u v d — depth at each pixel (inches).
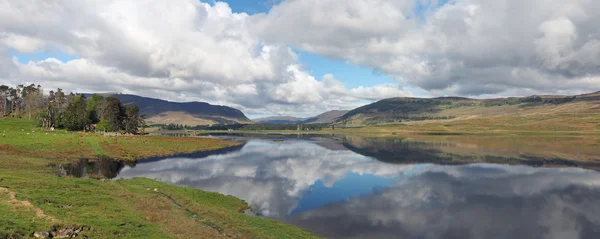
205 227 1047.6
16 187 1155.9
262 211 1485.0
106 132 5610.2
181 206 1312.7
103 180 1772.9
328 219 1390.3
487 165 3038.9
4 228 722.2
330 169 2790.4
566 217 1433.3
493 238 1188.5
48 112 5698.8
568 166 2947.8
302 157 3673.7
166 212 1165.1
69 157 2662.4
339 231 1243.2
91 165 2439.7
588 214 1473.9
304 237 1119.0
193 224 1053.2
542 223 1355.8
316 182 2204.7
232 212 1337.4
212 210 1293.1
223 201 1573.6
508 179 2324.1
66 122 5511.8
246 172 2539.4
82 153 2918.3
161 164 2780.5
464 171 2689.5
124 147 3535.9
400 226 1311.5
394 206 1610.5
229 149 4554.6
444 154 4005.9
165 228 966.4
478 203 1665.8
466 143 5792.3
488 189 1995.6
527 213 1497.3
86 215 943.0
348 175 2493.8
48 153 2689.5
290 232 1151.0
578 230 1268.5
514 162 3225.9
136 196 1359.5
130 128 6456.7
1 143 2748.5
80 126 5684.1
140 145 3863.2
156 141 4471.0
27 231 742.5
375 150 4594.0
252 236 1040.2
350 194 1862.7
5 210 855.7
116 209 1075.9
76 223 845.2
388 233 1229.7
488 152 4180.6
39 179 1381.6
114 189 1446.9
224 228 1077.1
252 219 1258.6
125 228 896.9
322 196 1808.6
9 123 5546.3
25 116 6973.4
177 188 1658.5
